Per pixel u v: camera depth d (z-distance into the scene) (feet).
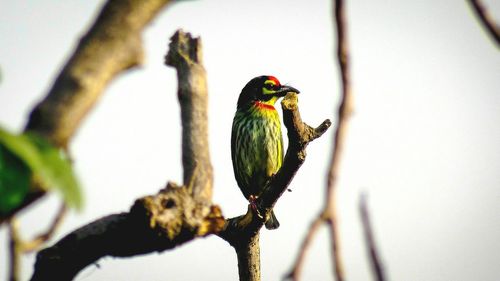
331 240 7.38
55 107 9.36
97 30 9.57
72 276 18.79
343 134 8.02
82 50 9.55
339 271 7.21
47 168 8.98
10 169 9.13
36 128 9.34
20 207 9.82
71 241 18.26
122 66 9.61
